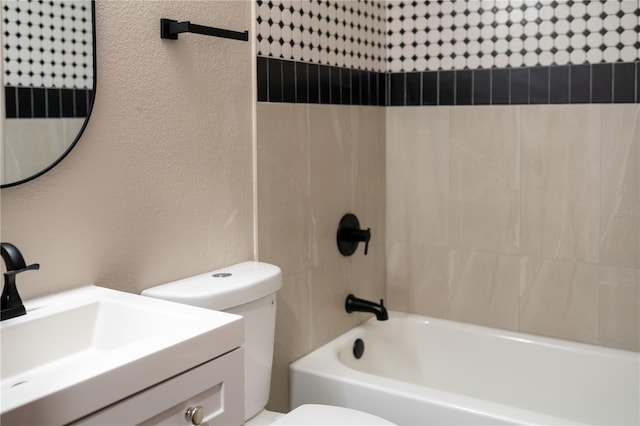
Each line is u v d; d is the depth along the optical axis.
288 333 2.41
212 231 2.07
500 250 2.77
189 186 1.97
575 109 2.57
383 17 2.93
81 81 1.63
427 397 2.10
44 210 1.58
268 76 2.24
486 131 2.75
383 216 3.01
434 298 2.95
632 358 2.48
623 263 2.54
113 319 1.58
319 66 2.50
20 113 1.50
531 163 2.67
